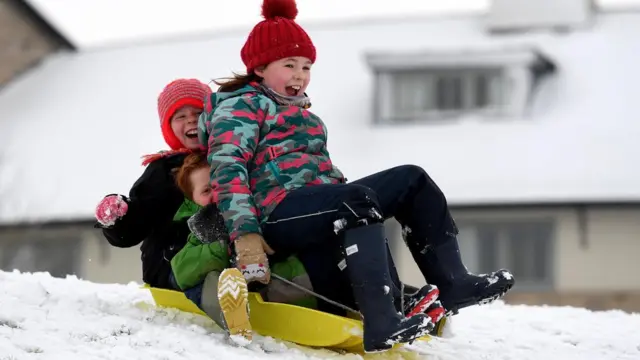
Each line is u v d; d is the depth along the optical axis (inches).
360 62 2632.9
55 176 2396.7
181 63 2790.4
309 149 513.3
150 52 2864.2
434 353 524.1
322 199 489.4
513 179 2223.2
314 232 493.7
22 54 2847.0
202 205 532.1
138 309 553.9
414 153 2315.5
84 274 2241.6
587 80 2527.1
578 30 2699.3
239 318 484.1
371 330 468.4
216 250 509.0
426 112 2450.8
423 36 2733.8
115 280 2228.1
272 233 498.9
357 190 485.1
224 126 498.9
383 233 484.1
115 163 2429.9
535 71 2532.0
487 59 2437.3
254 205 490.0
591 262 2162.9
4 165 2436.0
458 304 504.1
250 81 534.9
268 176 501.7
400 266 2116.1
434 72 2458.2
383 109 2448.3
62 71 2837.1
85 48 2947.8
